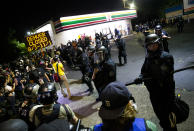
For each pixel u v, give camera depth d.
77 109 4.35
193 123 2.77
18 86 5.82
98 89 3.86
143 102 3.84
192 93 3.75
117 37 7.99
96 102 4.52
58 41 18.53
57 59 4.97
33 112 1.74
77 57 5.24
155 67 2.21
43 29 20.19
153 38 2.12
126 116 1.04
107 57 3.49
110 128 1.09
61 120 1.58
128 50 12.50
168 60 2.09
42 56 11.51
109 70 3.41
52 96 1.67
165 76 2.13
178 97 2.18
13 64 12.09
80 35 19.42
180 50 8.38
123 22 26.33
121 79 6.07
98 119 3.66
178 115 2.08
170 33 16.61
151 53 2.24
